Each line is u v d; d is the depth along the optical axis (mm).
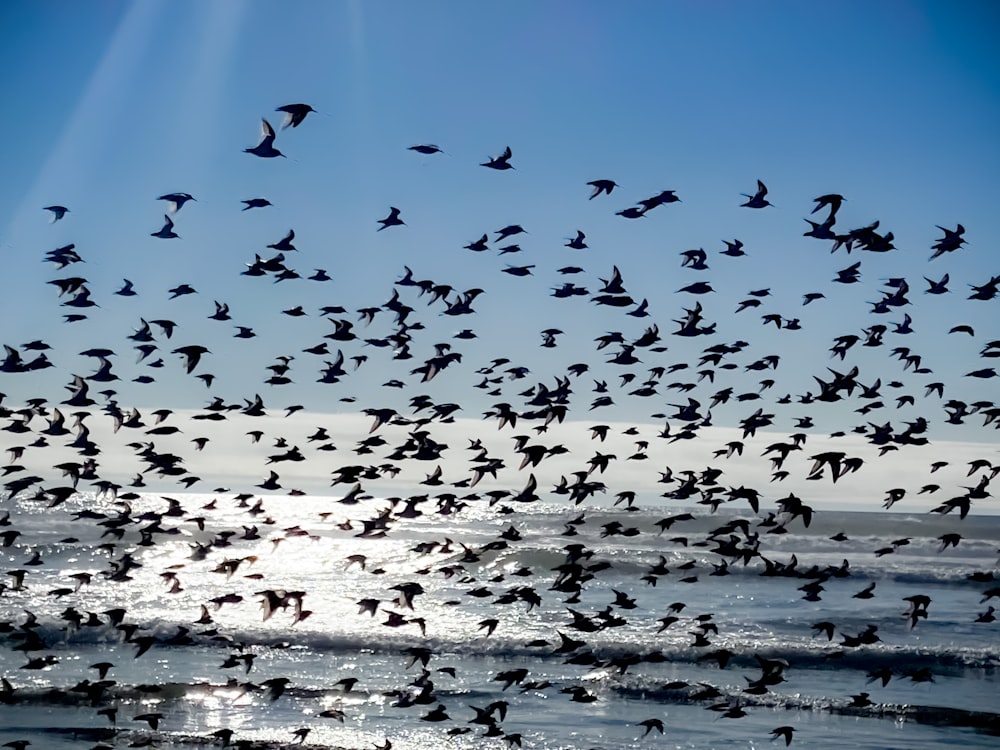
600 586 51906
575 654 34625
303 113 20891
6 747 24734
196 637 36781
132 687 29922
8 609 40906
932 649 34875
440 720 26859
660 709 28359
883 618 41188
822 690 30594
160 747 25047
